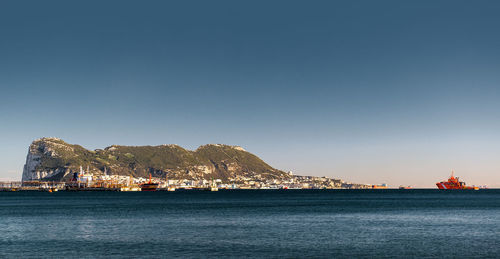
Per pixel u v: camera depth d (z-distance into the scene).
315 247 63.34
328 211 140.00
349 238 72.50
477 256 56.25
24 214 129.12
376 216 117.62
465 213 128.75
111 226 92.12
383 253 58.53
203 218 112.25
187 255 57.25
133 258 55.34
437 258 55.09
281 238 72.69
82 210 148.50
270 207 166.62
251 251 60.06
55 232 81.81
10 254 58.41
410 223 97.31
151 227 89.81
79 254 58.16
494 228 86.75
